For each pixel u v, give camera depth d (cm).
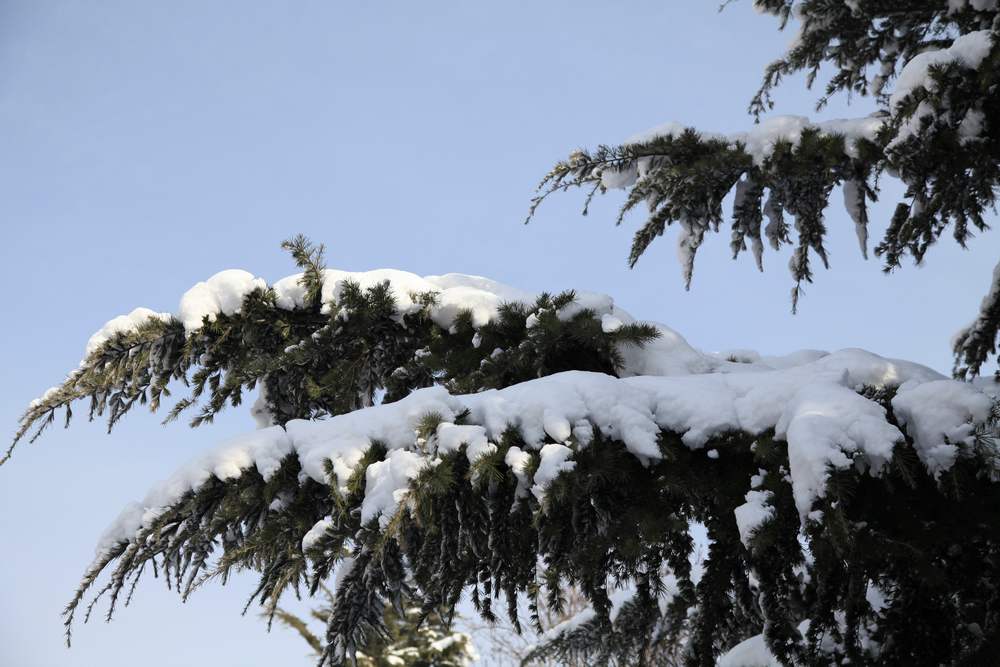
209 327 1186
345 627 804
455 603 814
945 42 1169
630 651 1304
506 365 1083
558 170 1038
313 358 1220
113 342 1184
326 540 784
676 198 977
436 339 1195
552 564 782
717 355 1216
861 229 947
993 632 731
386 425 821
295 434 848
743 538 721
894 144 838
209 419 1160
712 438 799
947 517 738
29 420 1138
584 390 805
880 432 705
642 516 767
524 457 748
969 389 737
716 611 790
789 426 741
